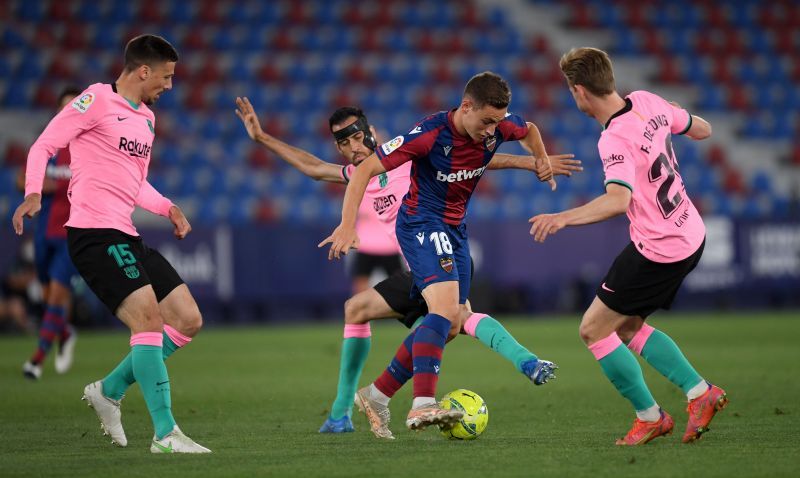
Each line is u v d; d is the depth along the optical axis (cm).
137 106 2123
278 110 8794
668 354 2075
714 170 8881
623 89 9869
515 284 6869
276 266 6488
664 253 2038
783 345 4669
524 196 8219
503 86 2036
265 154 8306
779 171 9262
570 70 2064
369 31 9750
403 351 2206
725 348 4531
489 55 9769
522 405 2811
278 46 9419
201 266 6331
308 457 1897
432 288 2108
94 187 2066
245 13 9656
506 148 8331
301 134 8581
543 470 1716
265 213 7794
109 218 2066
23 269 6128
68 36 9012
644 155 2016
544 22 10412
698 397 2030
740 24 10638
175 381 3519
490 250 6806
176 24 9419
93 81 8625
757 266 7075
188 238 6303
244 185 7988
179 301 2216
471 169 2148
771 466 1733
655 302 2077
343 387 2330
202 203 7738
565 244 6906
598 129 9094
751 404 2706
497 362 4178
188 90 8831
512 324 6209
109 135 2066
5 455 1977
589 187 8488
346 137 2408
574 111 9262
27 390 3262
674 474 1664
